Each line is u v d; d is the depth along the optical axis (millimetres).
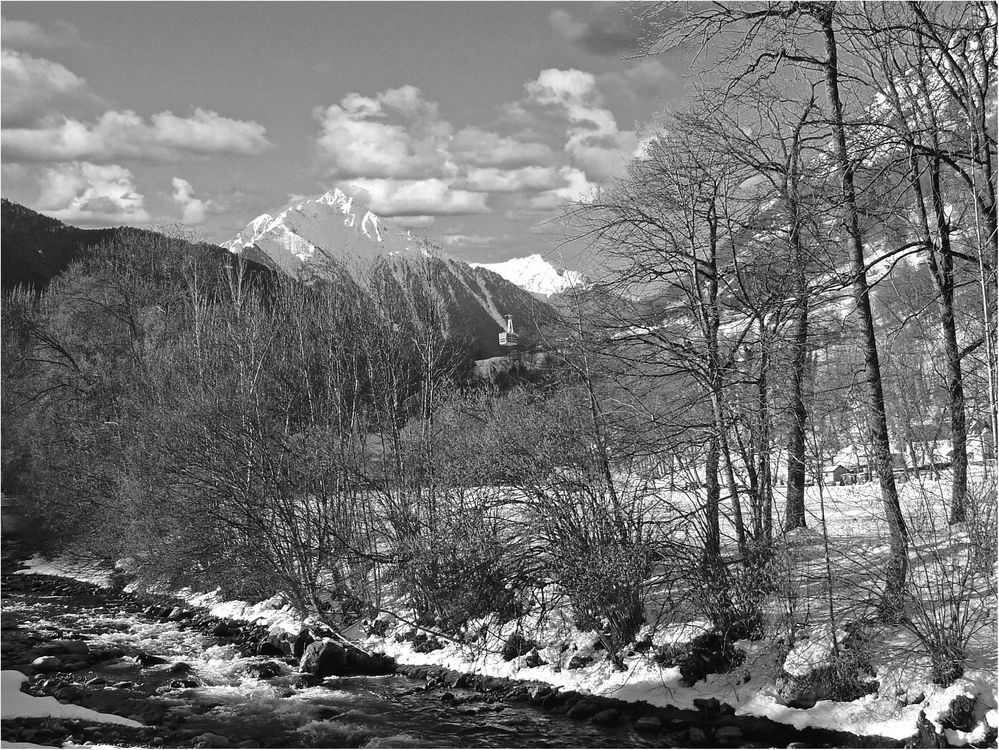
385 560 23578
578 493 18625
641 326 18453
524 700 17828
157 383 35281
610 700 17047
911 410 19766
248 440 26094
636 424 18031
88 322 44875
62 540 38812
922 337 20281
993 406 15625
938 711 13961
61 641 23688
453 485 20922
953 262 19359
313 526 26031
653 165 19594
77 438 38719
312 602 24688
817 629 16156
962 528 16812
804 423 17016
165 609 28688
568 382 19172
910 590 15703
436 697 18422
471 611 20484
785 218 18672
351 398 29594
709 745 14969
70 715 17250
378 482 24859
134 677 20422
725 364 17922
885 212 18047
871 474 21031
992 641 14797
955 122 18984
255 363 30938
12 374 45375
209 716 17453
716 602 17219
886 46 18641
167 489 28531
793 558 16828
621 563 17703
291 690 19141
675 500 18672
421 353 26219
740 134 18656
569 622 19453
